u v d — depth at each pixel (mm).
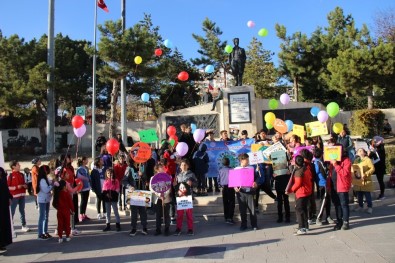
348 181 9211
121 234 10133
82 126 10734
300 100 36344
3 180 8578
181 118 23766
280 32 34688
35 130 38781
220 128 23156
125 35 25219
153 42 25922
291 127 14797
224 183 10711
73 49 40281
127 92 38562
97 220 12086
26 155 34094
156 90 39500
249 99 22281
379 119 25344
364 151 11383
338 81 26406
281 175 10523
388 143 23469
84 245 9062
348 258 6988
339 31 37125
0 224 8414
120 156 11430
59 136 37844
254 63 44375
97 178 12062
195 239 9172
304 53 34375
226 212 10727
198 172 12672
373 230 9039
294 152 10844
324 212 11125
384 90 29672
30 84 27812
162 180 9883
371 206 11180
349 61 24969
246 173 9961
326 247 7832
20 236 10211
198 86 44719
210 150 13562
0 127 40219
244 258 7332
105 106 45219
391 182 14188
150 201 9852
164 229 10102
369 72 24500
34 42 31891
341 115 29641
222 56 41844
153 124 37312
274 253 7586
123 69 25719
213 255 7645
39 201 9758
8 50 29984
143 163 11953
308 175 9125
